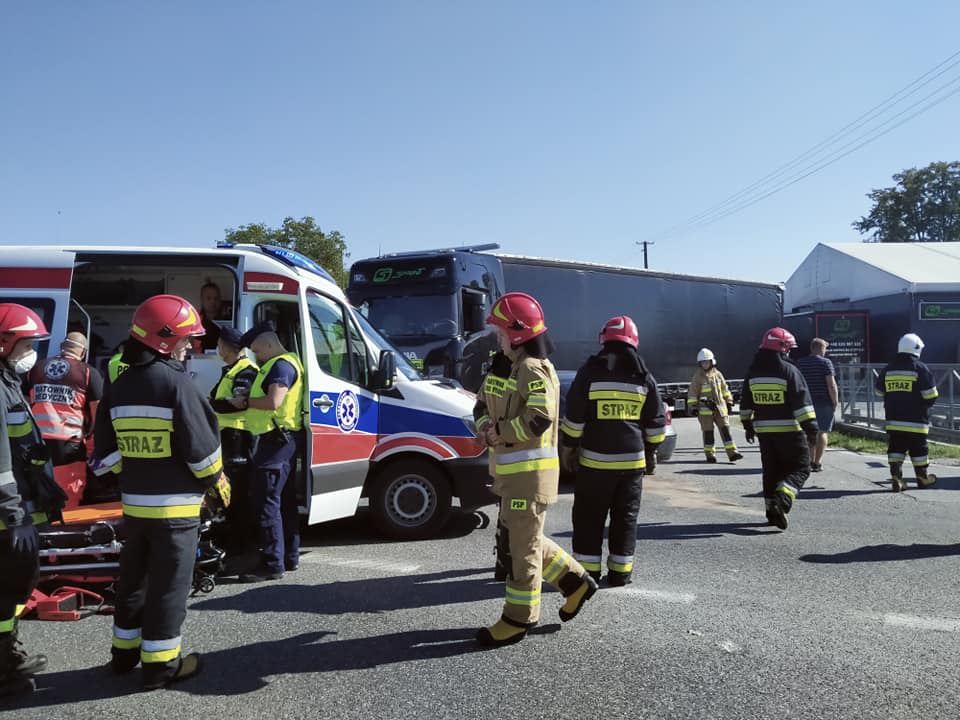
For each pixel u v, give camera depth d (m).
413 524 7.10
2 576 3.78
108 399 3.95
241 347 5.86
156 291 7.08
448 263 12.62
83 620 5.01
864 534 7.35
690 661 4.25
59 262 6.27
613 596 5.41
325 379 6.43
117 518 5.41
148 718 3.61
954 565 6.23
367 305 12.94
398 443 6.93
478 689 3.90
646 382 5.59
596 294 16.52
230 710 3.69
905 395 9.70
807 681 4.00
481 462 7.04
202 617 4.97
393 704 3.74
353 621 4.89
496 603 5.24
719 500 9.16
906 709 3.69
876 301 30.16
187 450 3.82
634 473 5.57
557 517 8.17
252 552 6.63
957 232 61.34
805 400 7.32
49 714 3.65
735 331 20.38
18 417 4.00
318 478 6.35
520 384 4.34
